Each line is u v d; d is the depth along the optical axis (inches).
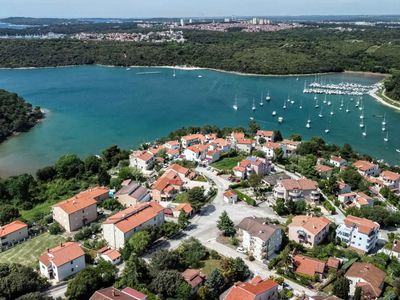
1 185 7258.9
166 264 4662.9
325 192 7116.1
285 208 6343.5
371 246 5497.1
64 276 4694.9
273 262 4931.1
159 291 4256.9
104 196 6742.1
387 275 4874.5
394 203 6983.3
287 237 5585.6
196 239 5556.1
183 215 5895.7
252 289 4124.0
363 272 4672.7
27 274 4443.9
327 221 5733.3
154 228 5438.0
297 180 7032.5
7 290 4197.8
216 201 6781.5
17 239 5610.2
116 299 3895.2
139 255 5167.3
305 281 4603.8
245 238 5310.0
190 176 7632.9
